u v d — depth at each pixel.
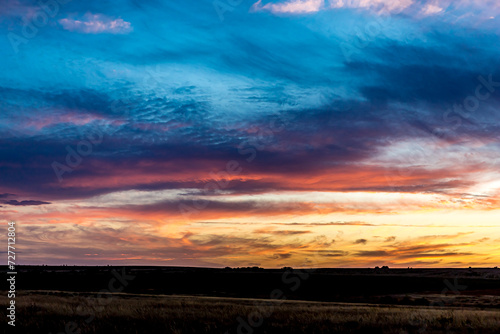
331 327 21.92
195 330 20.69
